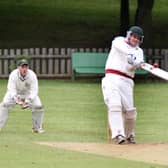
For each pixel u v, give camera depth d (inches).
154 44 4126.5
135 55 1603.1
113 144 1596.9
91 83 3213.6
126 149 1518.2
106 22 4483.3
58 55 3462.1
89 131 1898.4
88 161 1357.0
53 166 1301.7
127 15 4052.7
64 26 4357.8
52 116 2174.0
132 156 1432.1
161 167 1314.0
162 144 1600.6
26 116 2159.2
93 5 4904.0
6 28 4276.6
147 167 1309.1
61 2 4904.0
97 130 1920.5
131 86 1626.5
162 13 4778.5
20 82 1777.8
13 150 1473.9
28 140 1669.5
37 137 1748.3
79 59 3376.0
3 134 1784.0
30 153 1439.5
